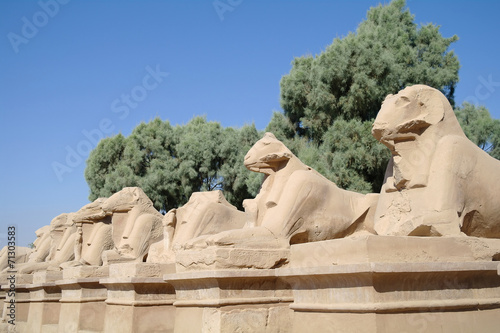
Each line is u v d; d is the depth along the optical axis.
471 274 4.05
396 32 13.85
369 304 3.69
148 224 9.08
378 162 12.36
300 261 4.73
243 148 19.69
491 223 4.80
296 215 5.46
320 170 12.74
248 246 5.09
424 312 3.85
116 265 7.54
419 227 4.42
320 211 5.66
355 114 13.52
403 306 3.73
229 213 7.51
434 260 4.00
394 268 3.68
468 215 4.69
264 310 5.06
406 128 4.76
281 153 5.91
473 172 4.64
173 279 5.45
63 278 9.66
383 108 4.94
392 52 13.32
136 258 8.85
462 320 3.97
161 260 7.73
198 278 5.04
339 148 12.84
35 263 12.55
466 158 4.63
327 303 4.11
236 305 4.94
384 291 3.75
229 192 19.77
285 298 5.17
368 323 3.70
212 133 20.33
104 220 10.82
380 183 13.05
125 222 9.45
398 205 4.82
